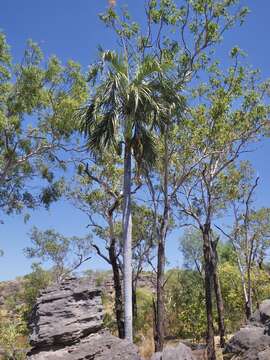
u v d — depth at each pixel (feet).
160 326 65.36
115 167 95.71
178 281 142.51
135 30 76.54
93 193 104.47
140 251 116.98
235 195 98.27
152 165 66.95
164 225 70.69
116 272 81.10
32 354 45.65
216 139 78.38
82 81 82.12
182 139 77.36
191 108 76.59
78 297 49.16
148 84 63.98
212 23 75.00
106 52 63.41
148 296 147.64
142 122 63.36
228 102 75.77
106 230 107.04
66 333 46.09
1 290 203.41
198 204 94.63
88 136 64.13
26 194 98.68
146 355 72.33
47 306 48.11
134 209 114.21
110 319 94.84
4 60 77.77
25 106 79.25
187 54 76.48
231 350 53.52
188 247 146.61
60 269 157.48
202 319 89.97
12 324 89.81
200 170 84.94
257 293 124.06
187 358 45.32
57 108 80.79
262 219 118.21
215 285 87.15
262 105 76.48
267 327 53.26
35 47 79.05
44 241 156.15
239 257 118.42
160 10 75.56
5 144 83.51
